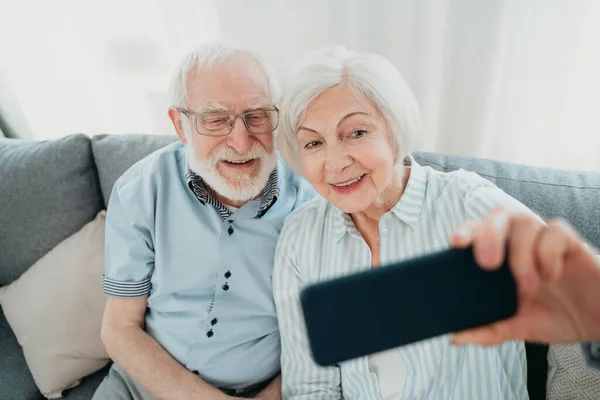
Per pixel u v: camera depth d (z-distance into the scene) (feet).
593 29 3.15
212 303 2.96
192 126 2.77
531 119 3.57
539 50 3.32
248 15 4.01
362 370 2.50
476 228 0.82
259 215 3.01
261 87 2.74
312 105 2.15
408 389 2.39
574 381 2.19
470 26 3.38
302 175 2.58
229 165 2.84
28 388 3.39
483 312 0.77
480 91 3.58
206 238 2.93
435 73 3.71
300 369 2.69
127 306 3.05
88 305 3.50
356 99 2.10
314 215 2.72
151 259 3.06
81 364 3.40
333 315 0.76
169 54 4.48
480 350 2.22
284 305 2.71
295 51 4.01
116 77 4.76
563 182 2.74
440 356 2.27
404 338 0.77
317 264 2.62
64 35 4.65
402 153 2.30
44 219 3.85
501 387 2.28
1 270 4.03
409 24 3.56
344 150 2.15
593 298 0.99
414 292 0.76
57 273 3.59
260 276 2.97
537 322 1.00
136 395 2.98
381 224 2.40
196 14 4.20
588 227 2.56
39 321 3.44
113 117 5.02
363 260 2.47
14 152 3.97
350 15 3.71
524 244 0.87
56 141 3.91
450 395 2.30
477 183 2.29
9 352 3.68
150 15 4.36
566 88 3.36
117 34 4.51
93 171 3.98
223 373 2.96
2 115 5.54
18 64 4.93
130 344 2.93
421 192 2.40
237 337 2.97
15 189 3.84
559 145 3.57
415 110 2.26
